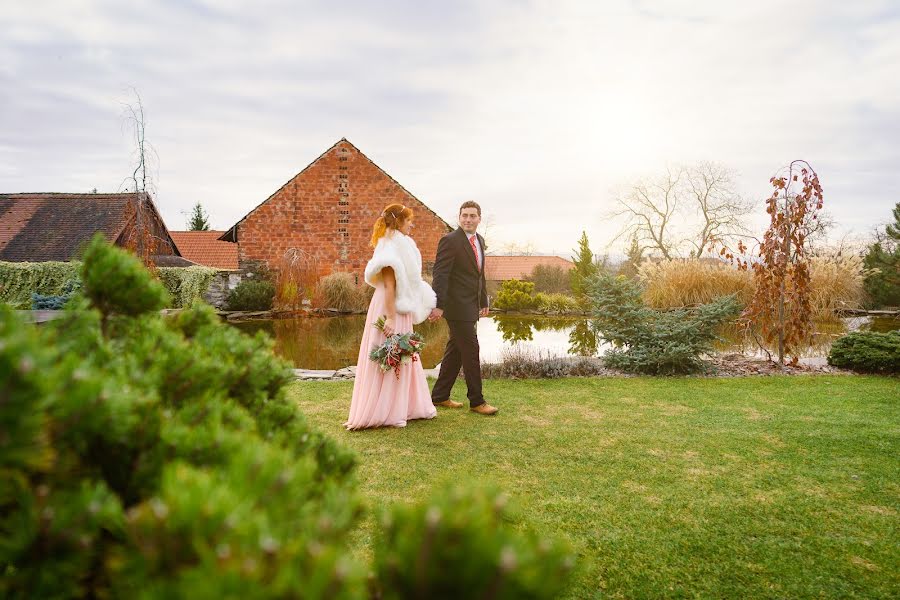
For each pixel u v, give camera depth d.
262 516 0.54
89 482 0.66
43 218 21.97
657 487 2.88
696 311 7.06
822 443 3.66
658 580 1.96
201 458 0.73
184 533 0.52
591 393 5.38
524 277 28.00
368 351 4.05
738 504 2.65
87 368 0.67
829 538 2.30
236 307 18.33
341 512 0.69
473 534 0.51
